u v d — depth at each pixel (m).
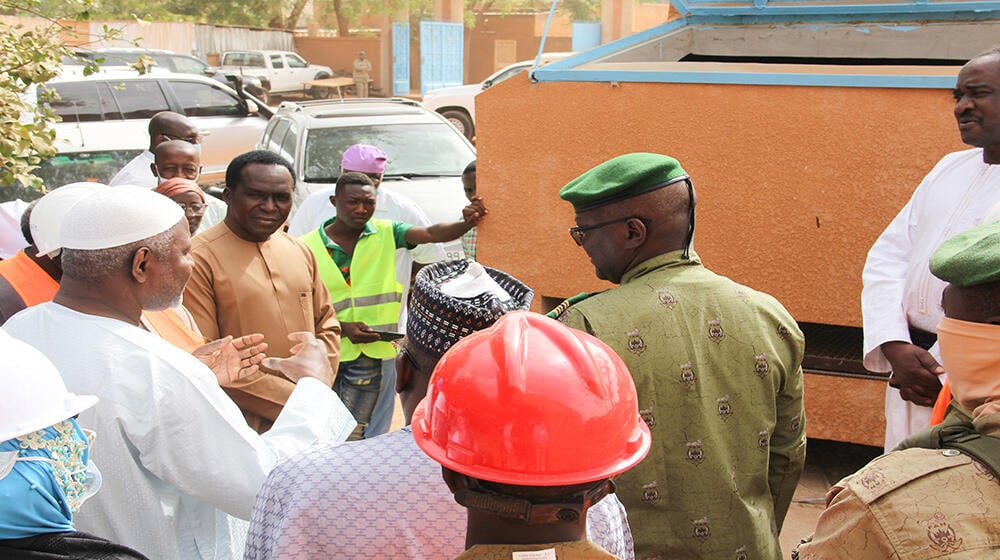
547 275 4.56
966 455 1.69
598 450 1.37
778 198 4.17
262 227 3.45
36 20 13.70
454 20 32.38
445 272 1.96
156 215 2.38
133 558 1.89
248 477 2.33
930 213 3.33
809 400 4.37
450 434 1.41
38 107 6.77
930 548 1.62
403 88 32.78
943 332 1.80
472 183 5.95
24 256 2.90
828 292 4.18
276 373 3.35
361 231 4.55
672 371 2.37
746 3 4.68
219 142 12.94
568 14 34.19
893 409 3.55
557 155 4.43
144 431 2.26
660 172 2.46
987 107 3.03
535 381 1.36
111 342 2.29
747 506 2.45
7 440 1.76
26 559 1.77
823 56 4.73
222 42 31.95
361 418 4.58
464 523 1.75
